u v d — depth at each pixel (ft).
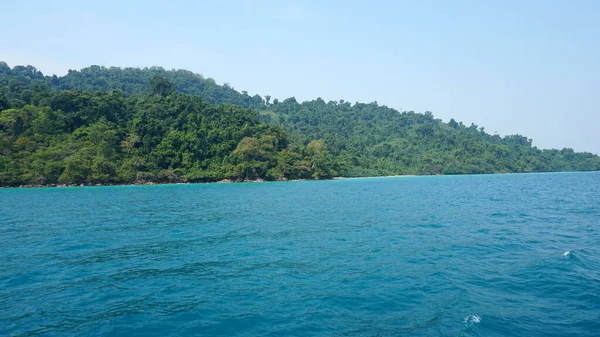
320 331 36.63
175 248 73.87
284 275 54.80
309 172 456.45
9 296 47.11
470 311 40.75
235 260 63.98
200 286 50.42
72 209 143.54
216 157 409.28
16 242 80.48
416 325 37.65
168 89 545.03
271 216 119.44
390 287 49.06
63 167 317.22
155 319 39.86
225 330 37.11
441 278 52.54
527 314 39.88
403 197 188.03
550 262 59.16
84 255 68.54
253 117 508.94
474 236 82.38
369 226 97.66
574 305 42.04
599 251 67.10
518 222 101.76
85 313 41.68
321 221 107.45
